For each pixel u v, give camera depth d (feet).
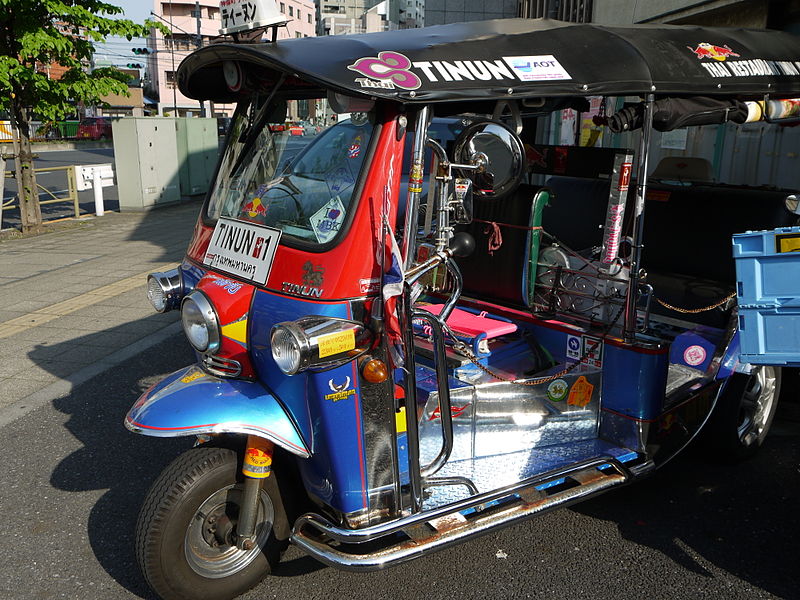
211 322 9.07
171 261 30.91
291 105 10.48
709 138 24.14
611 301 11.32
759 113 11.75
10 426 15.46
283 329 8.09
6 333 21.58
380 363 8.71
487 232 12.58
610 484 10.51
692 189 15.52
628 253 12.99
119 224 41.16
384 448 9.03
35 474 13.43
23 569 10.62
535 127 14.62
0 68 32.91
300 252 8.83
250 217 10.08
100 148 119.14
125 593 10.09
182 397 8.98
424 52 8.86
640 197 10.56
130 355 19.66
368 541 8.83
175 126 48.96
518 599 9.75
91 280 27.81
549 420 11.41
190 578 9.22
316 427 8.74
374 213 8.55
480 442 10.88
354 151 9.09
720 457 13.41
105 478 13.29
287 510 9.93
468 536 8.96
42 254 32.73
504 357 11.73
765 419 13.76
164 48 201.98
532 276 12.22
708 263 14.87
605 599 9.75
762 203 14.30
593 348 11.59
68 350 20.10
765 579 10.14
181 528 8.96
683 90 10.31
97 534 11.50
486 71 8.90
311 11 150.30
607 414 11.64
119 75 39.11
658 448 11.51
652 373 10.96
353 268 8.49
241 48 8.93
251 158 10.84
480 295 13.00
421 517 8.90
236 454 9.33
